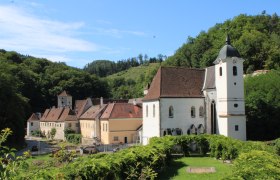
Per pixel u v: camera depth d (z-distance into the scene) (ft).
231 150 134.62
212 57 412.98
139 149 107.96
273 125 214.28
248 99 219.61
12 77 286.66
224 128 200.23
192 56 467.52
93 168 70.74
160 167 112.27
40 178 48.14
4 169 31.96
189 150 161.68
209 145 159.22
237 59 203.10
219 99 205.87
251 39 410.93
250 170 61.62
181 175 112.47
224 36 446.19
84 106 398.21
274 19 502.38
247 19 480.23
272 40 430.61
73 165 68.49
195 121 212.84
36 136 463.42
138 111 294.87
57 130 406.82
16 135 280.92
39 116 494.59
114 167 79.20
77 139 331.98
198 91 219.00
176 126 207.62
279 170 62.59
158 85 212.84
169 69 220.64
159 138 160.25
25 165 34.78
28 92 547.49
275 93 220.43
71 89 599.16
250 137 216.95
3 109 264.72
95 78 642.22
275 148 137.08
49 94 578.66
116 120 284.41
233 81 201.87
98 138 307.78
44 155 199.62
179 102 209.87
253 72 352.08
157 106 207.31
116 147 238.48
